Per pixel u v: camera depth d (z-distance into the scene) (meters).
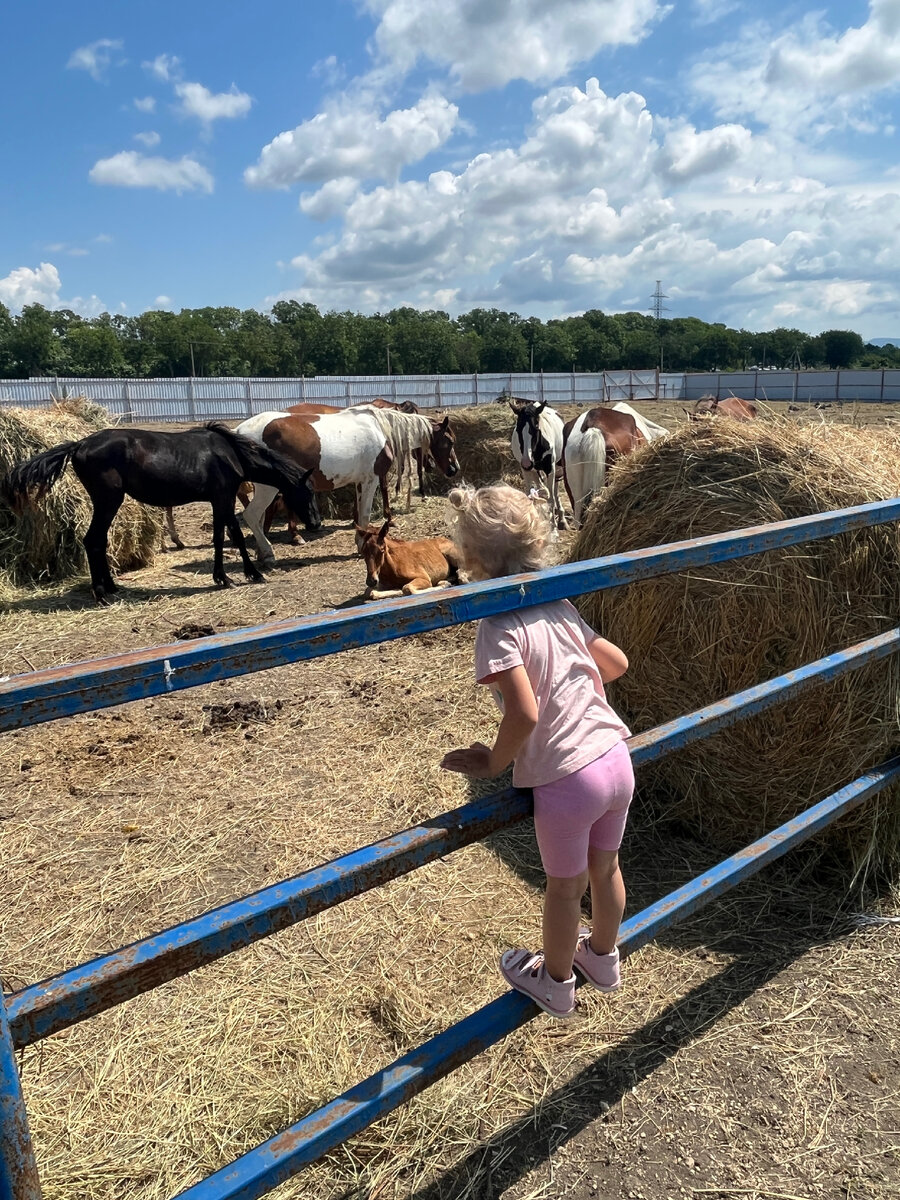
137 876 3.08
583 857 1.65
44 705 1.02
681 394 55.53
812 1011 2.32
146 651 1.12
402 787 3.71
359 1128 1.41
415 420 10.67
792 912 2.80
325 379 46.12
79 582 7.71
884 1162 1.85
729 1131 1.94
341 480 9.11
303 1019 2.36
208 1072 2.18
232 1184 1.26
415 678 5.07
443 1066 1.53
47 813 3.56
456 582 7.84
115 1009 2.41
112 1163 1.91
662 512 3.29
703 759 3.19
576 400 53.53
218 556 7.55
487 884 2.97
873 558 2.83
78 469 6.90
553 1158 1.88
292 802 3.60
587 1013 2.33
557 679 1.63
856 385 48.81
